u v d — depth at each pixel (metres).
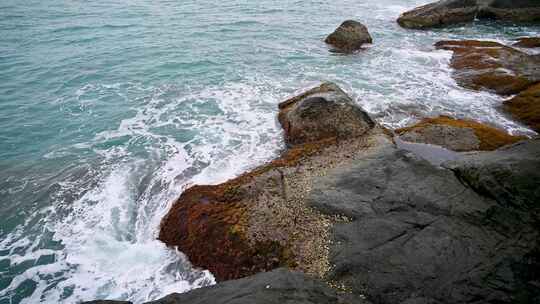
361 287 10.12
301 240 11.84
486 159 12.51
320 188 13.70
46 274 12.12
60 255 12.73
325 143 16.80
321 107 17.66
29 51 29.33
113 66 26.84
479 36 33.94
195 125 19.70
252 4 45.12
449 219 11.48
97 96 22.78
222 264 11.95
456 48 29.22
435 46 30.84
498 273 9.80
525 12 38.31
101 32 33.94
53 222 13.96
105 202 14.77
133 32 34.06
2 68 26.17
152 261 12.46
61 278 11.99
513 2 39.09
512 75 22.97
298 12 42.12
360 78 24.84
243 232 12.32
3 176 16.09
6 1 43.31
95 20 37.50
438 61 27.47
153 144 18.19
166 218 13.81
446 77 24.66
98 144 18.28
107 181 15.80
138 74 25.59
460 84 23.50
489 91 22.31
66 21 37.00
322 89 19.97
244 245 12.02
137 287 11.67
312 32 34.97
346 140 16.83
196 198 14.13
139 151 17.70
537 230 10.37
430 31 35.94
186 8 42.75
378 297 9.84
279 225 12.42
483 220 11.17
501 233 10.77
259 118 20.25
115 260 12.50
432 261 10.41
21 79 24.73
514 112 19.80
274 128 19.31
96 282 11.85
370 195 12.97
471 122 18.17
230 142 18.22
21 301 11.36
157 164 16.75
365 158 15.09
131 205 14.62
